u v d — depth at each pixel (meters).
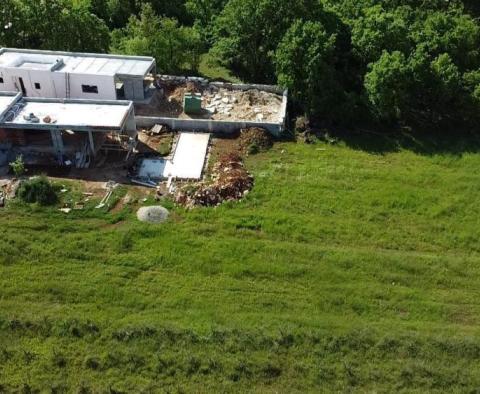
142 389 21.91
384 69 38.50
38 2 43.06
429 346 24.23
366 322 25.42
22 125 33.25
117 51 46.94
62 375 22.39
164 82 43.00
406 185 34.28
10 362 22.69
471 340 24.44
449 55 42.06
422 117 41.69
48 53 42.00
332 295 26.56
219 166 34.62
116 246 28.39
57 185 32.16
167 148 36.28
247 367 22.98
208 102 41.44
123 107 35.69
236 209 31.52
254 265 27.81
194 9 52.22
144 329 24.03
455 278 27.88
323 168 35.41
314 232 30.08
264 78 46.59
